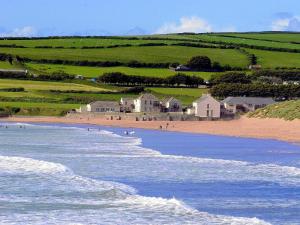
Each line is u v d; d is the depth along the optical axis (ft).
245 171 510.99
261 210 351.46
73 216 331.57
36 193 395.34
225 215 336.70
